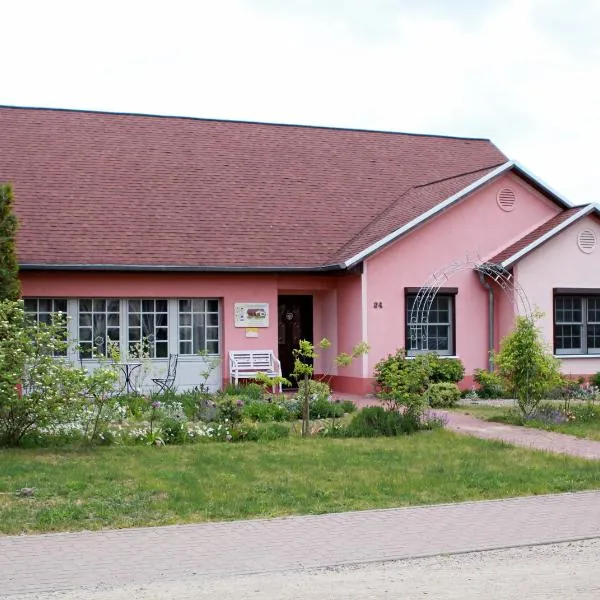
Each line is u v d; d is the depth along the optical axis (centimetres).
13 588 721
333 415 1756
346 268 2211
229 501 1021
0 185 1856
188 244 2228
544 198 2439
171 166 2505
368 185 2645
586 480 1159
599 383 2333
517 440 1516
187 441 1450
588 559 812
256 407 1727
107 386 1375
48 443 1379
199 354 2175
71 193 2294
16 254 1950
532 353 1752
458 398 2047
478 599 695
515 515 980
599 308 2416
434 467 1231
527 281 2328
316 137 2819
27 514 953
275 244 2312
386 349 2275
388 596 702
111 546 847
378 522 946
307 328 2448
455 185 2420
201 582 741
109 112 2656
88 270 2077
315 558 811
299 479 1143
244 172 2564
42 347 1377
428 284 2308
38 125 2528
